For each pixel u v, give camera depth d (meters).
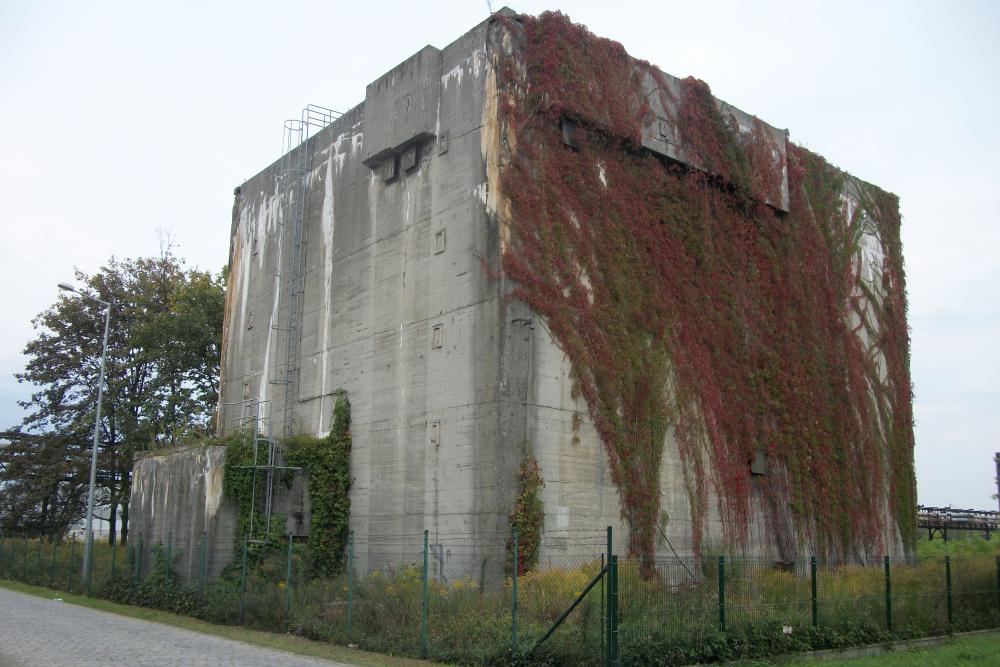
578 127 28.52
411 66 30.94
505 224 26.44
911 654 20.84
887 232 42.59
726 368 31.25
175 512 33.03
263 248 39.72
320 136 36.56
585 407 26.83
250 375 38.91
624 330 28.16
